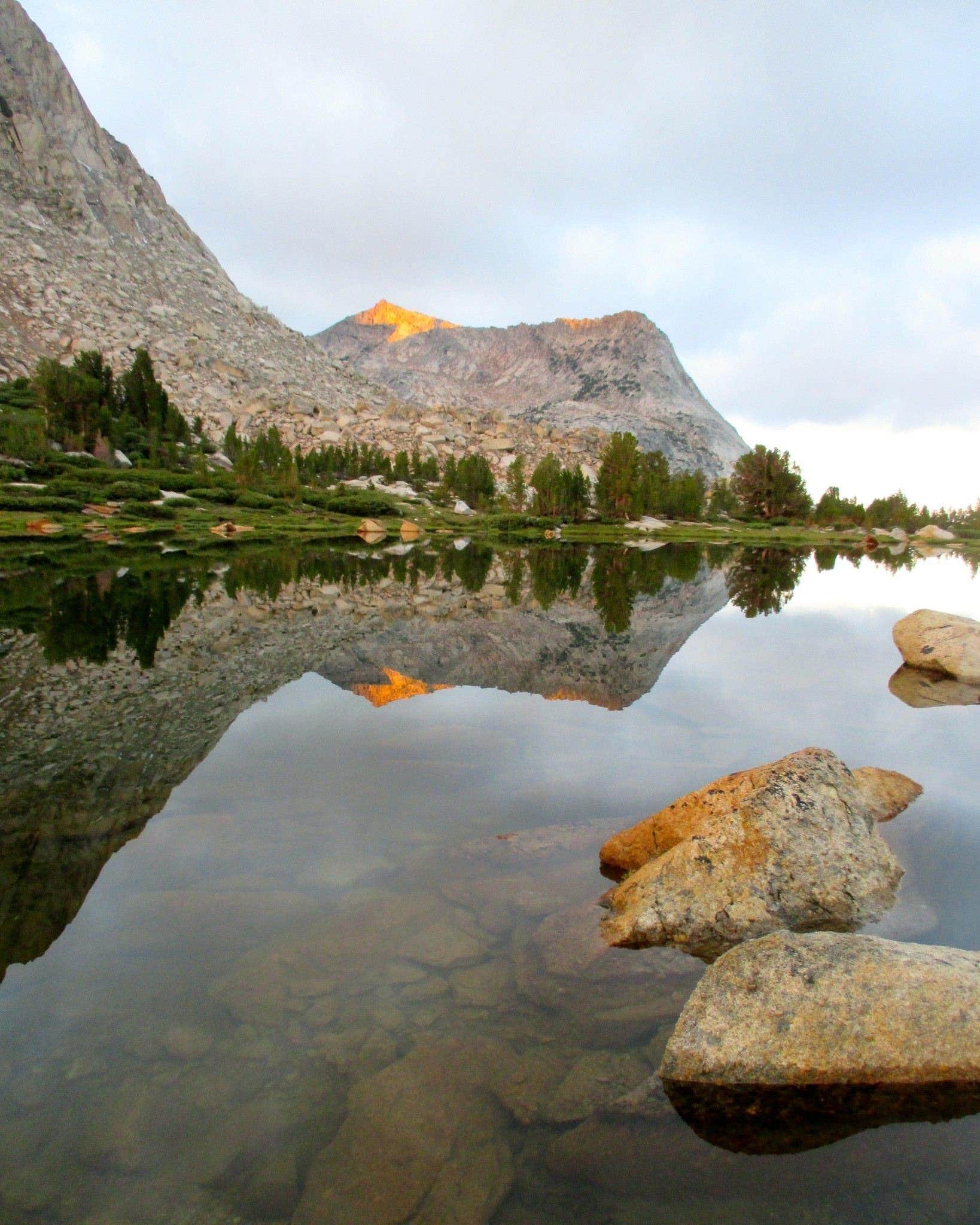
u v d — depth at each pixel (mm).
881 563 49625
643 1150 3154
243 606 22812
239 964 4387
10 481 62938
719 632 18828
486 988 4262
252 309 167625
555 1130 3254
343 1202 2857
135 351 116312
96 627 18047
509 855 5910
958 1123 3322
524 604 24812
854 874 5242
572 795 7203
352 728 9734
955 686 12336
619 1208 2854
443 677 13273
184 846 6039
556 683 12656
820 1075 3562
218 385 122438
